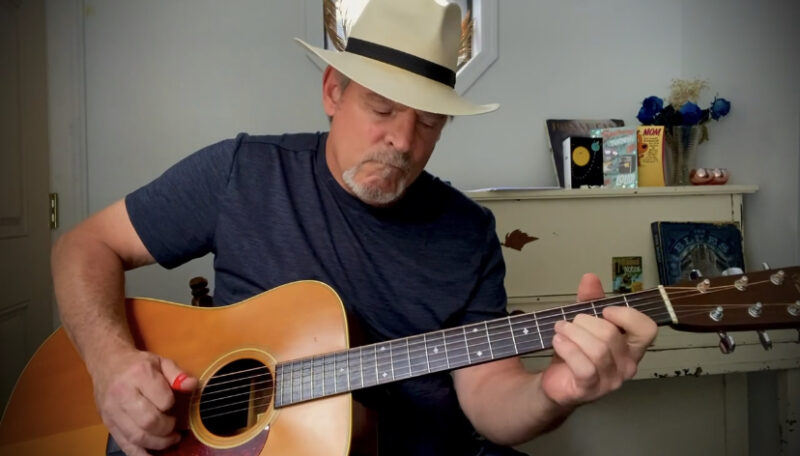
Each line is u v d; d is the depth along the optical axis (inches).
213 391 33.0
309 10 64.5
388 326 36.8
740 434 69.2
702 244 56.9
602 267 57.1
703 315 25.5
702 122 65.9
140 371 29.9
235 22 63.9
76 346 34.0
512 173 67.6
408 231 38.4
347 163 35.4
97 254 36.8
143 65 62.8
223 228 38.7
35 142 58.8
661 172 62.4
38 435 34.2
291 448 29.8
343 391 30.1
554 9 67.6
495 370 35.7
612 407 68.7
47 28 60.6
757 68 69.7
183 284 63.9
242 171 39.8
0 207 52.8
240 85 64.2
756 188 58.4
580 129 66.7
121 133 62.7
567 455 68.7
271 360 32.9
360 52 34.1
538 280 56.4
